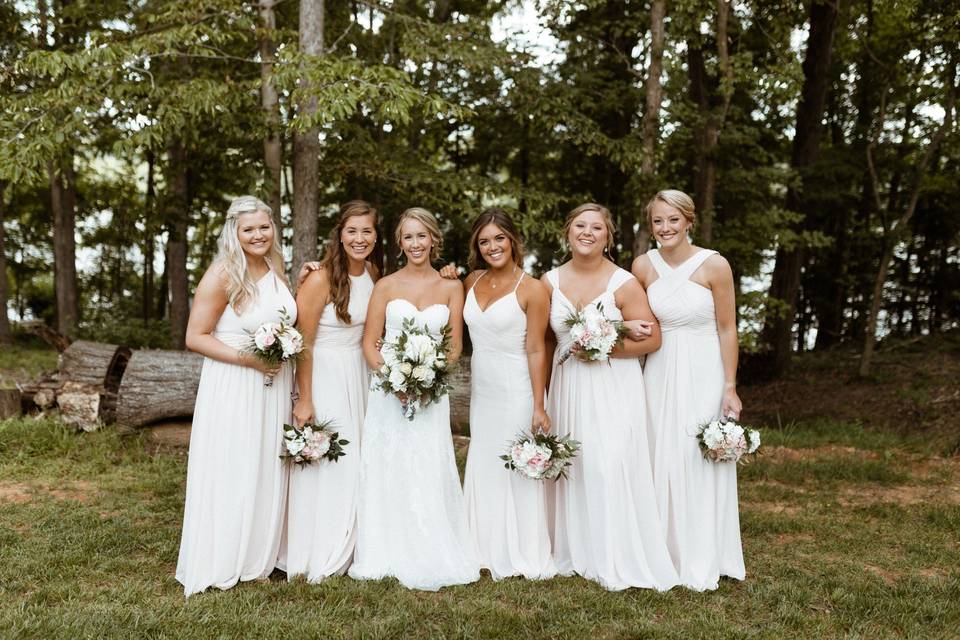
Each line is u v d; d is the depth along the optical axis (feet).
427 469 12.62
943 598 11.94
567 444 12.45
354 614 10.76
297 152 24.98
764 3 31.73
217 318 12.16
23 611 10.41
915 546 14.75
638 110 42.04
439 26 25.88
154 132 21.39
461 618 10.65
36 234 71.46
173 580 12.02
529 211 26.94
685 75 35.53
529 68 28.55
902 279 53.01
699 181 31.65
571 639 10.12
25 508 15.71
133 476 18.72
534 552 12.91
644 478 12.51
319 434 12.17
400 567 12.36
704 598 11.80
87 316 65.31
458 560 12.54
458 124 43.47
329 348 12.80
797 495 18.66
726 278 12.55
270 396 12.28
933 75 33.71
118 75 22.15
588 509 12.55
